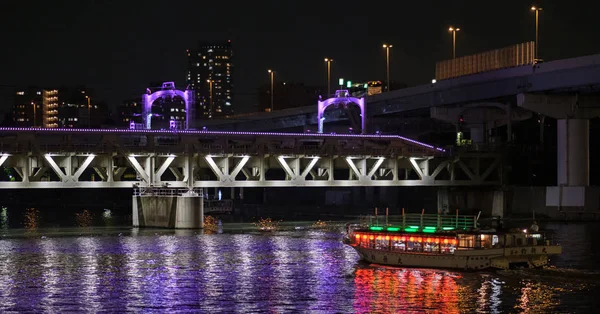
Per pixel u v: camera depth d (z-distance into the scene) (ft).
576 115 492.13
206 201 606.96
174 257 309.22
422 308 212.84
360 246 289.33
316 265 286.25
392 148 499.51
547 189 507.71
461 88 533.55
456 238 266.57
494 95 508.12
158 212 445.37
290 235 398.62
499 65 509.76
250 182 458.09
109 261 298.35
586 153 494.18
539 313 207.21
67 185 412.77
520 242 269.44
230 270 276.62
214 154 446.60
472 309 211.41
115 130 423.64
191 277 262.47
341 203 634.84
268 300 224.53
